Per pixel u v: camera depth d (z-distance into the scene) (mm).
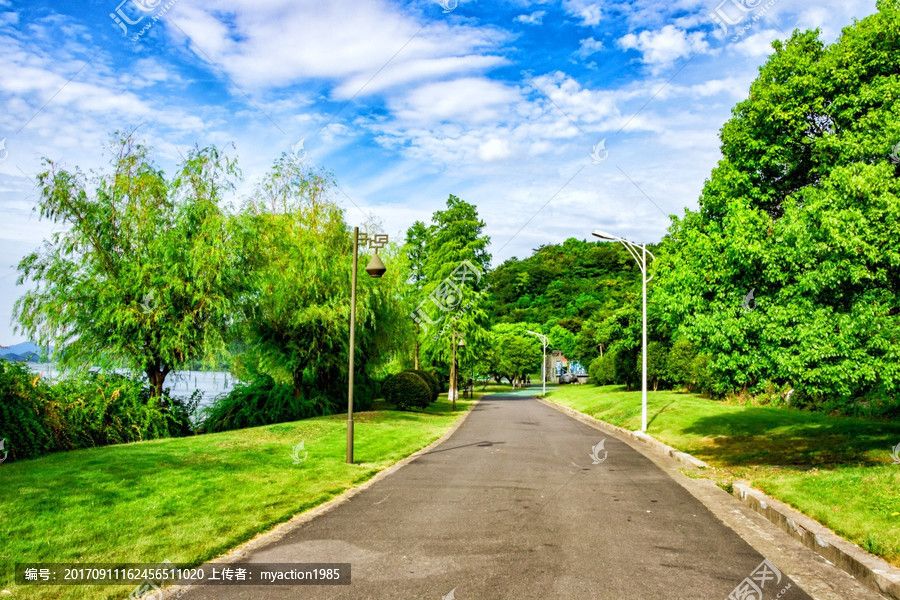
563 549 6461
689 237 14000
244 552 6449
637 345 38156
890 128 10875
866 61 13242
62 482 9570
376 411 28266
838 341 9586
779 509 7922
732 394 26391
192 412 21719
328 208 25312
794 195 14188
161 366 20547
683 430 19188
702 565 5980
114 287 18812
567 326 83938
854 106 12977
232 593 5172
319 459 13195
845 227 9430
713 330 11508
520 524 7598
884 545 6066
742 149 15156
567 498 9328
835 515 7234
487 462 13414
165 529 7191
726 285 11953
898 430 14852
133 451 13172
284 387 25016
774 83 14383
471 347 45750
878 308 9539
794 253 10164
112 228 19469
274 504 8680
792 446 14250
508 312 92312
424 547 6543
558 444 17328
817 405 20578
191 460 12023
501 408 38062
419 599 4992
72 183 18828
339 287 24562
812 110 13742
